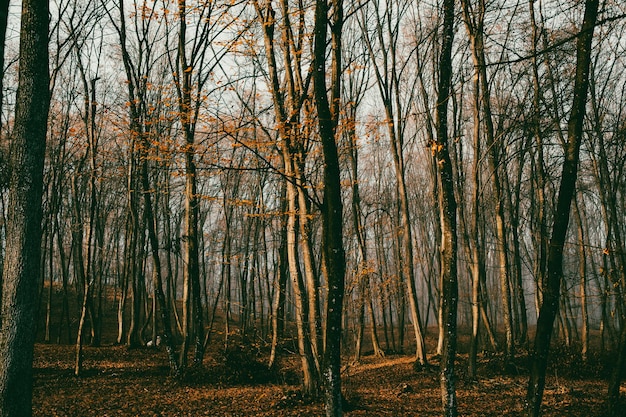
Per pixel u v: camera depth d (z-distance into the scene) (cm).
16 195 566
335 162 669
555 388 1384
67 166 2348
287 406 1155
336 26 707
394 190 3117
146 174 1578
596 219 3378
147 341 2670
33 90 580
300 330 1216
